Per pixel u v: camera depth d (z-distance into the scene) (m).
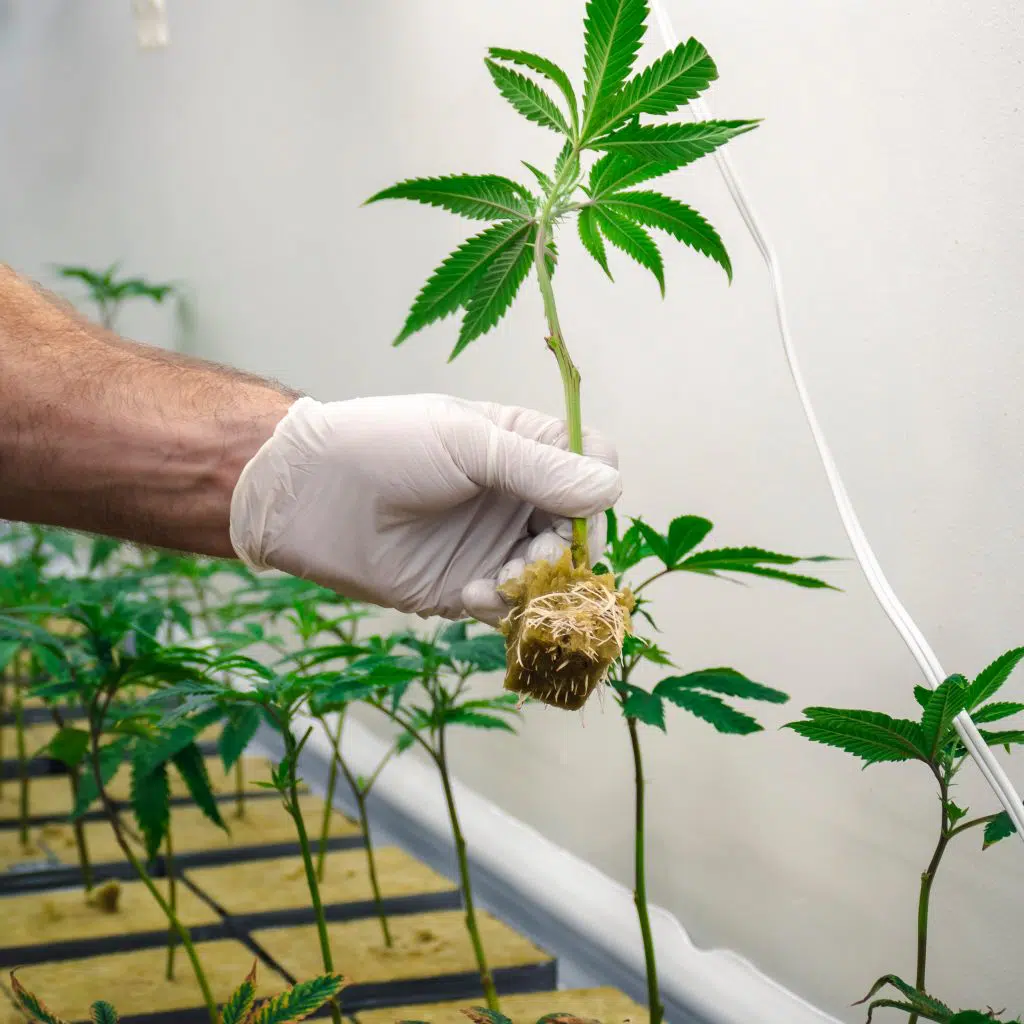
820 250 1.07
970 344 0.93
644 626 1.35
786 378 1.11
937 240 0.95
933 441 0.97
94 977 1.23
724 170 0.87
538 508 0.80
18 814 1.75
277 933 1.36
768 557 0.81
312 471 0.78
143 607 1.20
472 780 1.70
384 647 1.03
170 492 0.84
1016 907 0.93
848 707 1.07
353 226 1.95
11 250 4.01
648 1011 1.19
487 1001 1.08
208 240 2.57
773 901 1.18
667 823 1.32
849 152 1.03
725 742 1.23
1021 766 0.91
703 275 1.21
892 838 1.04
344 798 1.92
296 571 0.83
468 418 0.75
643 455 1.33
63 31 3.40
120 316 3.11
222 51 2.42
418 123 1.72
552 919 1.46
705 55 0.62
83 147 3.33
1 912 1.40
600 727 1.43
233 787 1.92
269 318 2.29
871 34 1.00
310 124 2.07
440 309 0.72
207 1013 1.16
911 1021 0.80
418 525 0.80
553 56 1.40
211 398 0.86
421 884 1.51
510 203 0.71
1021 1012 0.92
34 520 0.90
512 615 0.66
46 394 0.85
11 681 1.82
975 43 0.92
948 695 0.70
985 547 0.93
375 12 1.82
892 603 0.78
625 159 0.68
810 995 1.14
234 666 0.97
